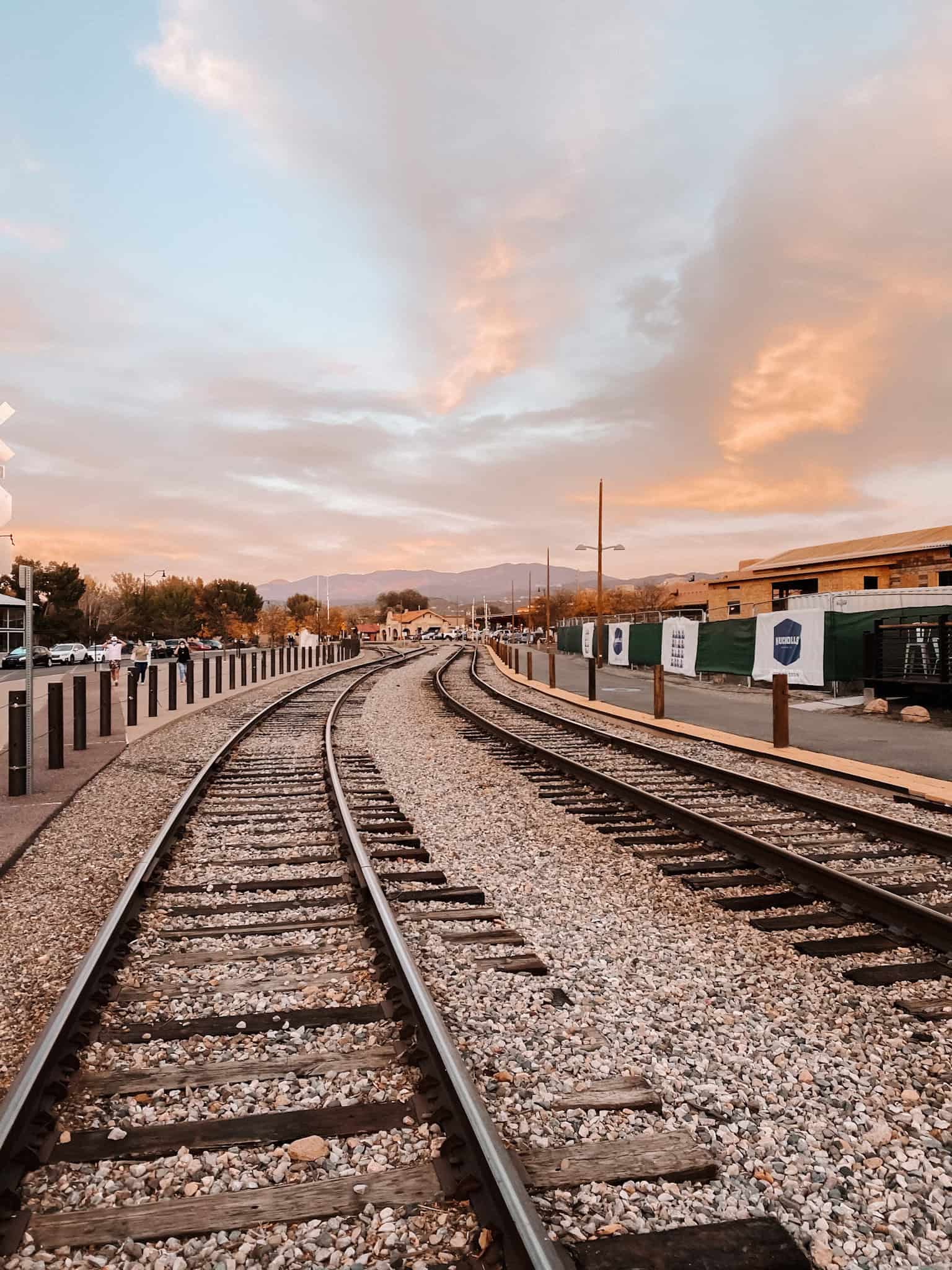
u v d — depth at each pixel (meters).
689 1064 3.62
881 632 18.83
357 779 10.72
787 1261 2.45
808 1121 3.21
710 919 5.54
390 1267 2.41
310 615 147.50
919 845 7.12
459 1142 2.86
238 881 6.21
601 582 46.97
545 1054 3.68
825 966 4.77
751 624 24.58
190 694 21.88
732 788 9.95
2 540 8.99
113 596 104.00
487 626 157.00
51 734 11.45
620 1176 2.81
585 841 7.55
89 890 6.14
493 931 5.21
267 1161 2.89
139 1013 4.07
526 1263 2.30
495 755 12.63
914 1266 2.48
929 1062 3.68
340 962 4.69
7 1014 4.15
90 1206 2.67
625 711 18.72
